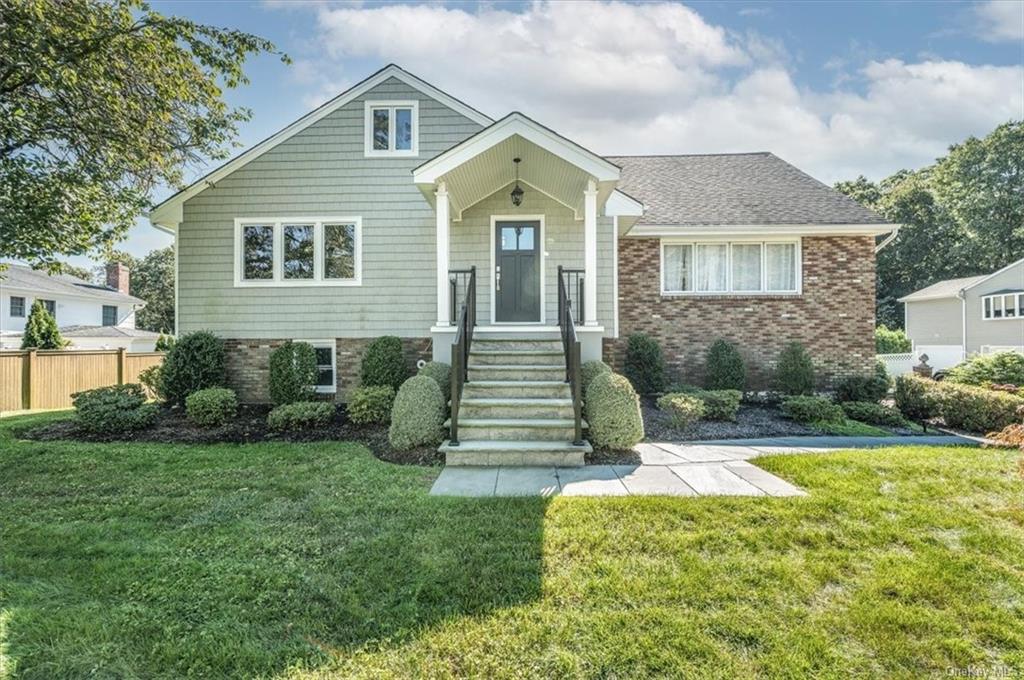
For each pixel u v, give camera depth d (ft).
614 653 8.36
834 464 18.75
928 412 32.24
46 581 10.91
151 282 127.54
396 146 34.19
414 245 34.12
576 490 16.49
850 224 38.55
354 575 10.94
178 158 31.81
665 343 40.22
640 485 16.96
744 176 46.47
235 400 29.58
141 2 25.94
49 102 26.50
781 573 10.80
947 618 9.32
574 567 11.16
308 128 34.14
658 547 12.06
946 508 14.32
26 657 8.37
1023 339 73.05
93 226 30.91
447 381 24.90
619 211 33.32
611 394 21.88
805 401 30.71
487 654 8.39
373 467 19.57
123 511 15.12
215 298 34.24
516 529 13.14
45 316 61.77
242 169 34.19
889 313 115.24
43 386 41.81
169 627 9.20
